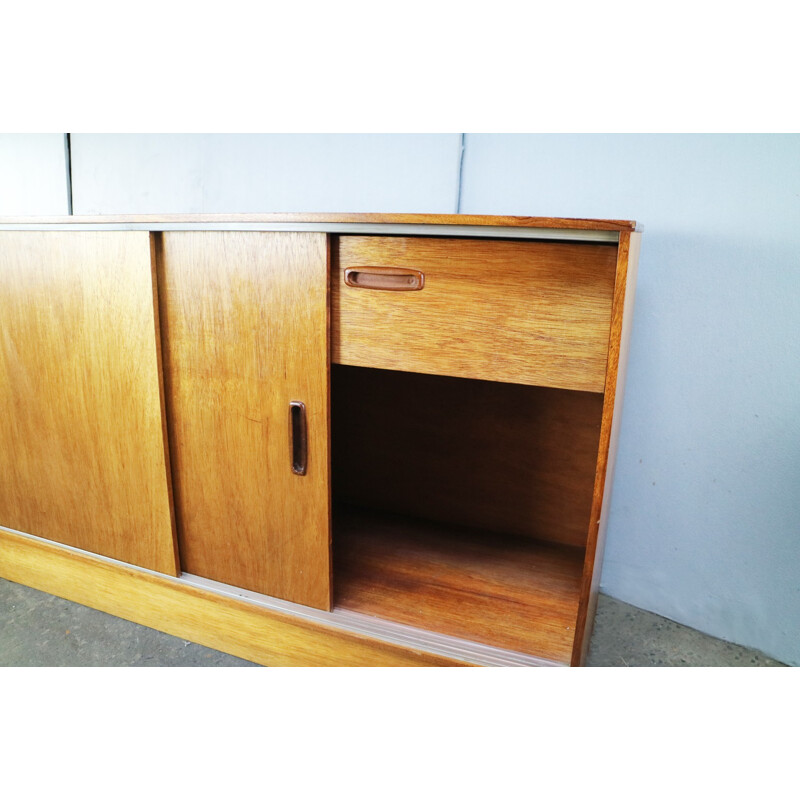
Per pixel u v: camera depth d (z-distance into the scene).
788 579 1.32
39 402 1.39
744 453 1.33
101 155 1.97
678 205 1.31
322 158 1.67
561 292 0.94
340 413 1.78
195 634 1.38
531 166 1.45
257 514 1.25
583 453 1.56
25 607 1.50
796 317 1.23
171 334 1.22
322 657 1.26
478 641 1.20
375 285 1.05
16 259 1.32
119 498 1.36
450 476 1.70
